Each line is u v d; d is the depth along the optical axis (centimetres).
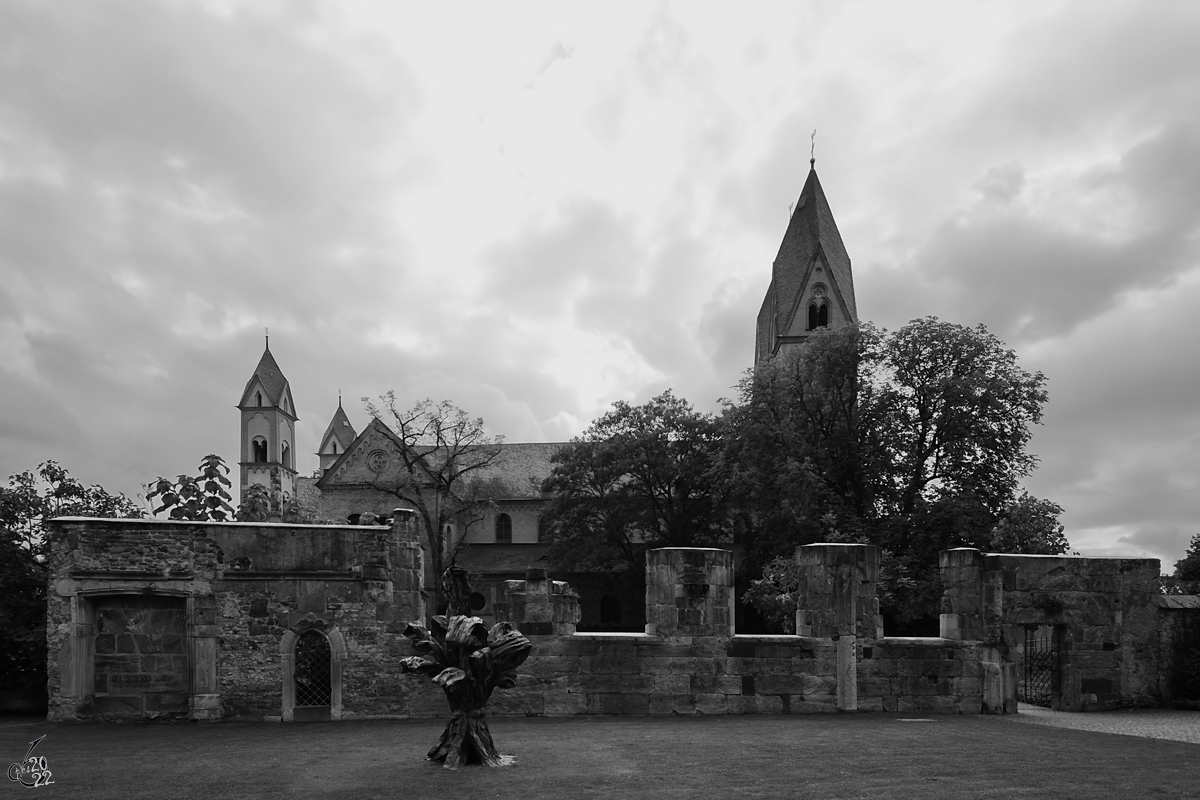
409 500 5831
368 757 1310
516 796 1009
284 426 10119
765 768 1180
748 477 4400
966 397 4075
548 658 1917
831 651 1956
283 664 1925
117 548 1908
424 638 1261
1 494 2291
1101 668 2123
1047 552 3662
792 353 4675
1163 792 1029
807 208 7150
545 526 6338
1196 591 2983
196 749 1423
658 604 1939
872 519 4175
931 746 1381
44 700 2166
